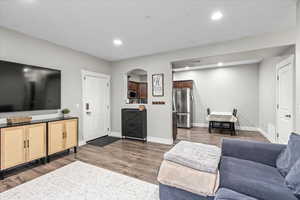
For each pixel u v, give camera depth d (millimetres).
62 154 3211
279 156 1639
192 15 2252
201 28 2658
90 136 4188
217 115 5082
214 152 1773
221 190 1098
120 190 1938
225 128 5348
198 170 1448
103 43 3338
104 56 4340
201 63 4180
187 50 3668
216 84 6266
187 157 1573
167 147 3693
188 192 1443
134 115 4258
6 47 2582
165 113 4031
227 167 1545
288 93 2955
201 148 1895
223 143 1977
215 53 3336
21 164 2441
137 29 2688
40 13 2152
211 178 1364
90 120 4184
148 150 3475
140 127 4164
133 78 7566
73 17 2273
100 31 2750
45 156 2709
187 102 6234
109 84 4836
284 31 2723
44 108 3008
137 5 1996
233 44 3148
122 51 3900
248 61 5293
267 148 1742
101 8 2053
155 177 2270
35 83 2863
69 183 2090
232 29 2691
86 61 4074
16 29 2633
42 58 3098
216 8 2082
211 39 3135
